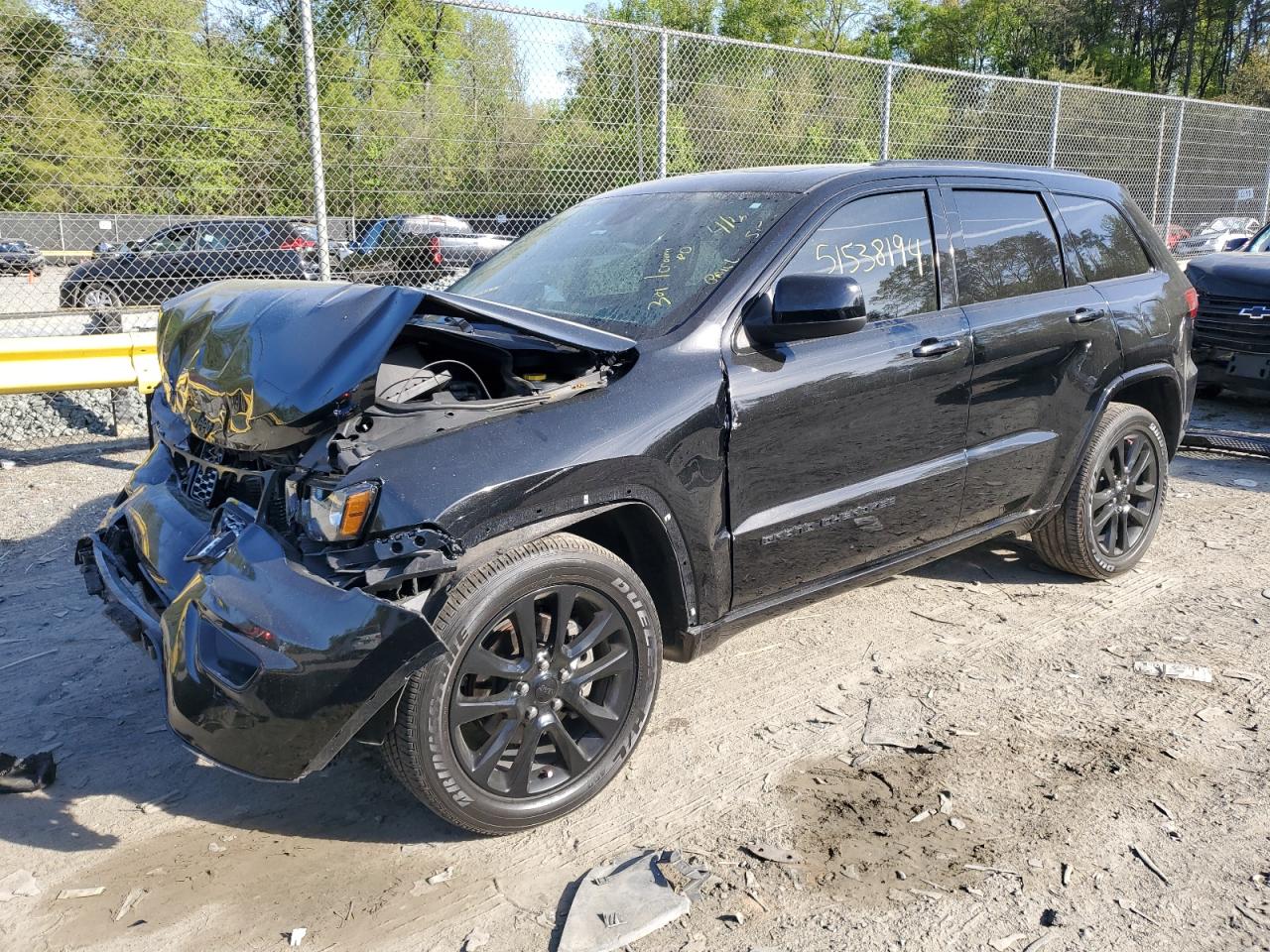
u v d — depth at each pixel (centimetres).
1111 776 310
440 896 260
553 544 277
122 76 663
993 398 395
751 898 256
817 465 339
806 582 351
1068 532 451
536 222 780
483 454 264
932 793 303
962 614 439
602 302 346
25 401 793
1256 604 446
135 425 768
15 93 642
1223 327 776
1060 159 1152
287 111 698
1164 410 495
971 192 407
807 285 308
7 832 288
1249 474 674
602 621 291
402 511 249
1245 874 263
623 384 296
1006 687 371
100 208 688
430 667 256
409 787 267
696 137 847
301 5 663
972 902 254
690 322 319
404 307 262
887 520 365
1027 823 287
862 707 357
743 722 348
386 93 715
